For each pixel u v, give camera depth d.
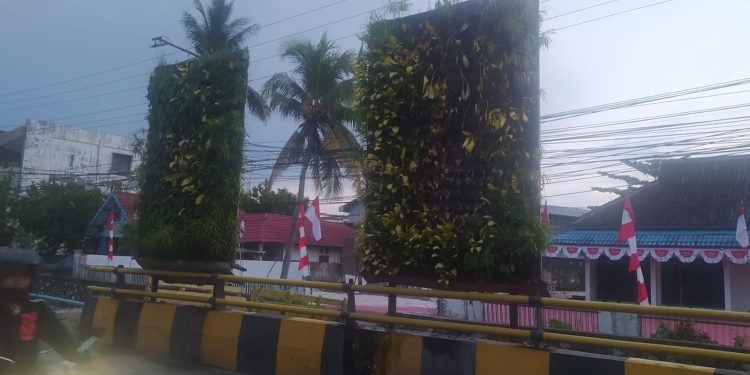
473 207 5.41
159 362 6.80
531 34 5.38
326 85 24.86
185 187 7.28
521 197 5.16
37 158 37.72
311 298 13.35
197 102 7.48
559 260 23.73
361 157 6.04
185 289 12.12
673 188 18.97
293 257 33.62
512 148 5.29
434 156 5.62
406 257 5.59
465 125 5.54
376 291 5.51
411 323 5.29
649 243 16.44
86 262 27.25
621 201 19.55
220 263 7.18
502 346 4.80
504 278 5.15
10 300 3.38
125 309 7.61
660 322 10.39
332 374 5.66
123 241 8.01
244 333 6.38
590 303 4.33
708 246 15.33
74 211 31.38
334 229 37.19
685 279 16.97
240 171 7.46
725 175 18.70
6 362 3.19
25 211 30.31
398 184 5.70
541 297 4.62
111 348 7.48
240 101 7.53
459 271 5.34
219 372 6.36
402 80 5.81
